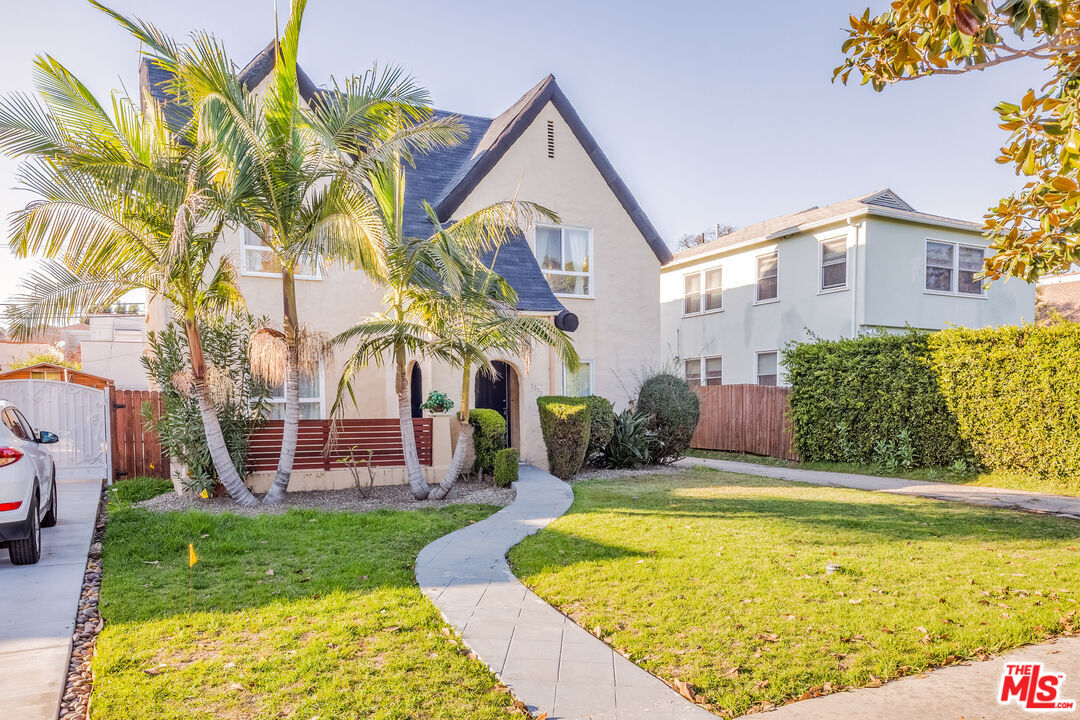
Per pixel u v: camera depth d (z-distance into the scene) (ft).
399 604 17.60
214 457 32.35
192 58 27.71
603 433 46.19
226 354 35.65
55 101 28.63
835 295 62.28
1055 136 14.10
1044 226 16.67
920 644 14.70
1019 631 15.33
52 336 93.91
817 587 18.62
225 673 13.33
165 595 18.52
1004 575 19.79
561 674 13.46
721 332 76.64
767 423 59.31
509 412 50.60
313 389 43.45
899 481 42.06
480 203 49.93
